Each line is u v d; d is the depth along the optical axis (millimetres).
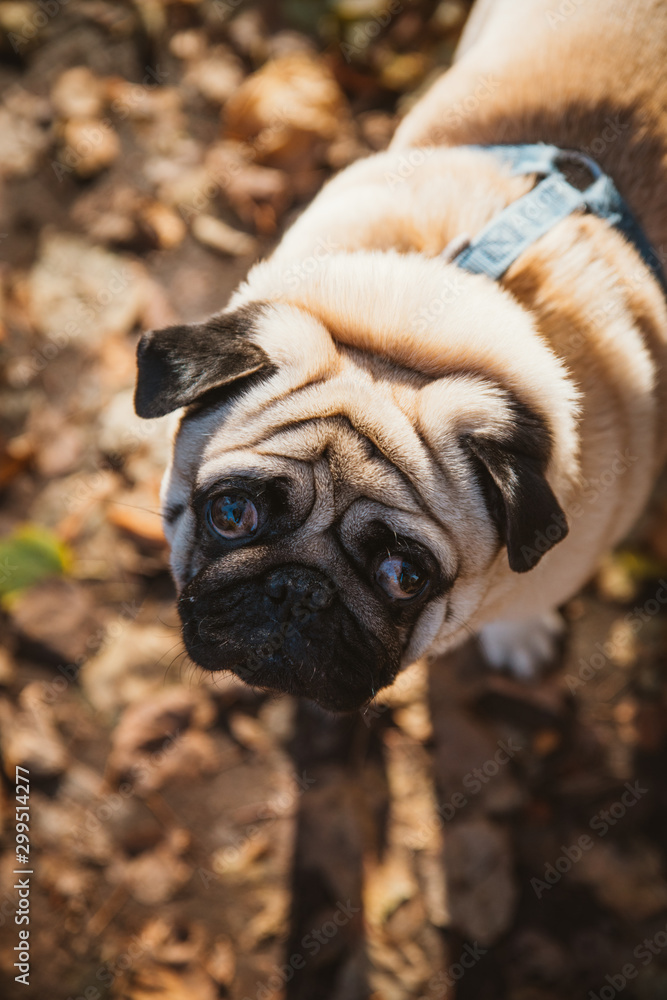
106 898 2803
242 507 1926
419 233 2154
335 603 1930
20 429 3387
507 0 2799
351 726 3080
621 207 2258
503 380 1891
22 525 3289
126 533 3242
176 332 1858
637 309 2209
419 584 1897
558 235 2141
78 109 3803
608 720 3143
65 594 3162
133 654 3109
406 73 3988
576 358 2092
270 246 3717
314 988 2727
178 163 3803
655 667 3209
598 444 2102
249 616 1923
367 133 3910
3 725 2980
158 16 3990
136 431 3352
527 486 1729
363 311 1949
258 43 4012
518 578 2117
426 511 1827
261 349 1890
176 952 2748
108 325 3549
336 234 2162
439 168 2270
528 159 2236
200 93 3920
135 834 2881
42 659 3092
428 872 2885
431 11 4020
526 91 2389
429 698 3143
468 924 2812
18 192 3693
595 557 2375
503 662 3172
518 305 2025
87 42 3947
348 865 2881
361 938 2781
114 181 3754
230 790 2973
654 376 2248
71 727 3014
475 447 1773
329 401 1861
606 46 2365
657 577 3324
